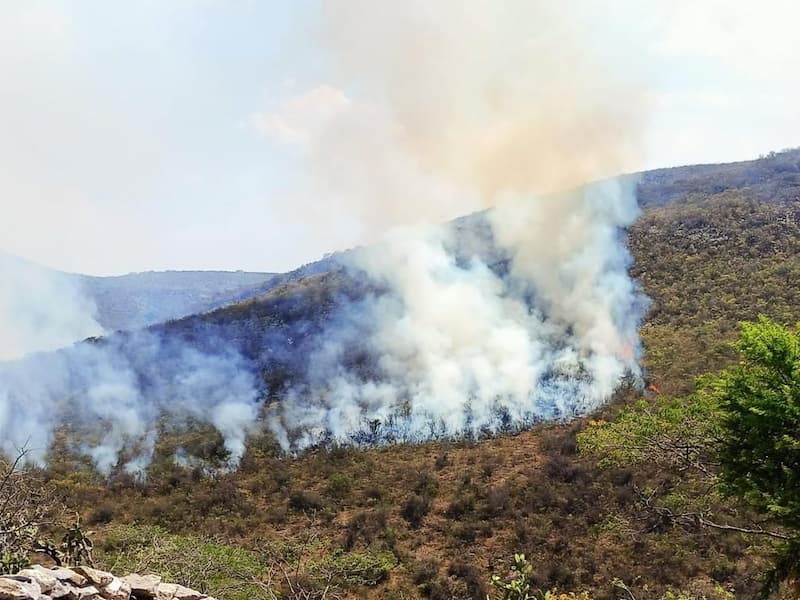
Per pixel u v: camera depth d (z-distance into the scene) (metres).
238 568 18.62
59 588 5.45
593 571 19.47
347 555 22.75
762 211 53.56
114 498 31.55
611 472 24.55
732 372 10.01
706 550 18.27
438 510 26.28
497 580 8.38
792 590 9.66
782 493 8.66
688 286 44.16
